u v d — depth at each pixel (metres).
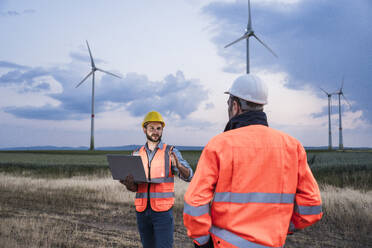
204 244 1.64
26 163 26.95
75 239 5.17
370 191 10.98
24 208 8.12
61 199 9.45
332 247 4.96
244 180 1.61
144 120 3.65
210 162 1.62
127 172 3.29
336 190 11.05
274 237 1.59
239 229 1.58
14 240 4.70
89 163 26.97
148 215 3.39
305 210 1.70
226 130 1.94
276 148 1.68
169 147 3.57
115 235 5.58
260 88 1.79
